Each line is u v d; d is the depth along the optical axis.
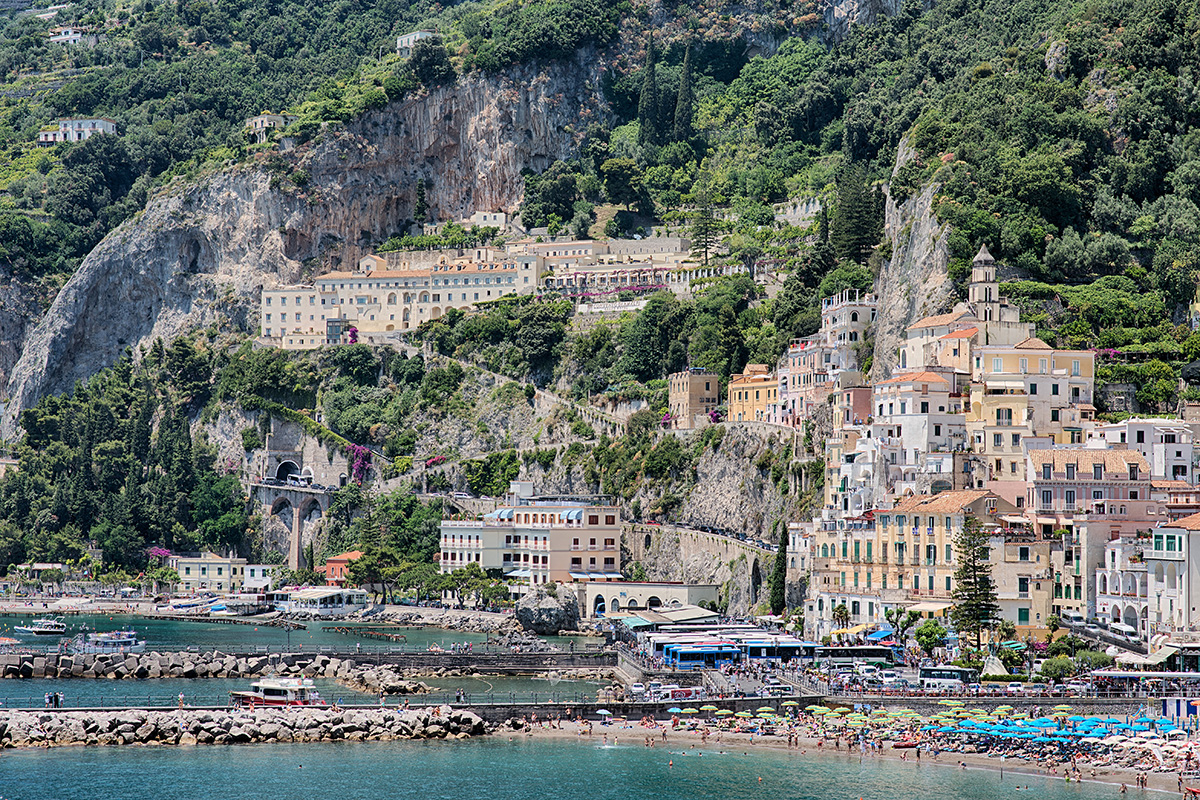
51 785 182.50
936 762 190.62
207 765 192.50
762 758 194.38
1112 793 174.88
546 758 196.25
